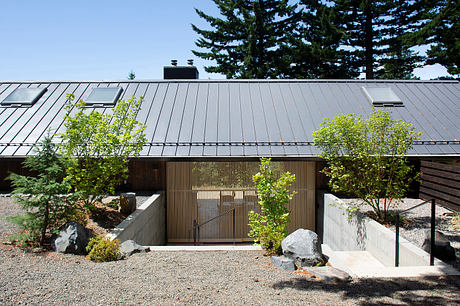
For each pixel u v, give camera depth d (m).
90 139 8.10
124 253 6.09
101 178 7.99
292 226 10.85
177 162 10.80
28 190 6.05
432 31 21.52
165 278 4.96
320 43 24.66
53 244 5.96
